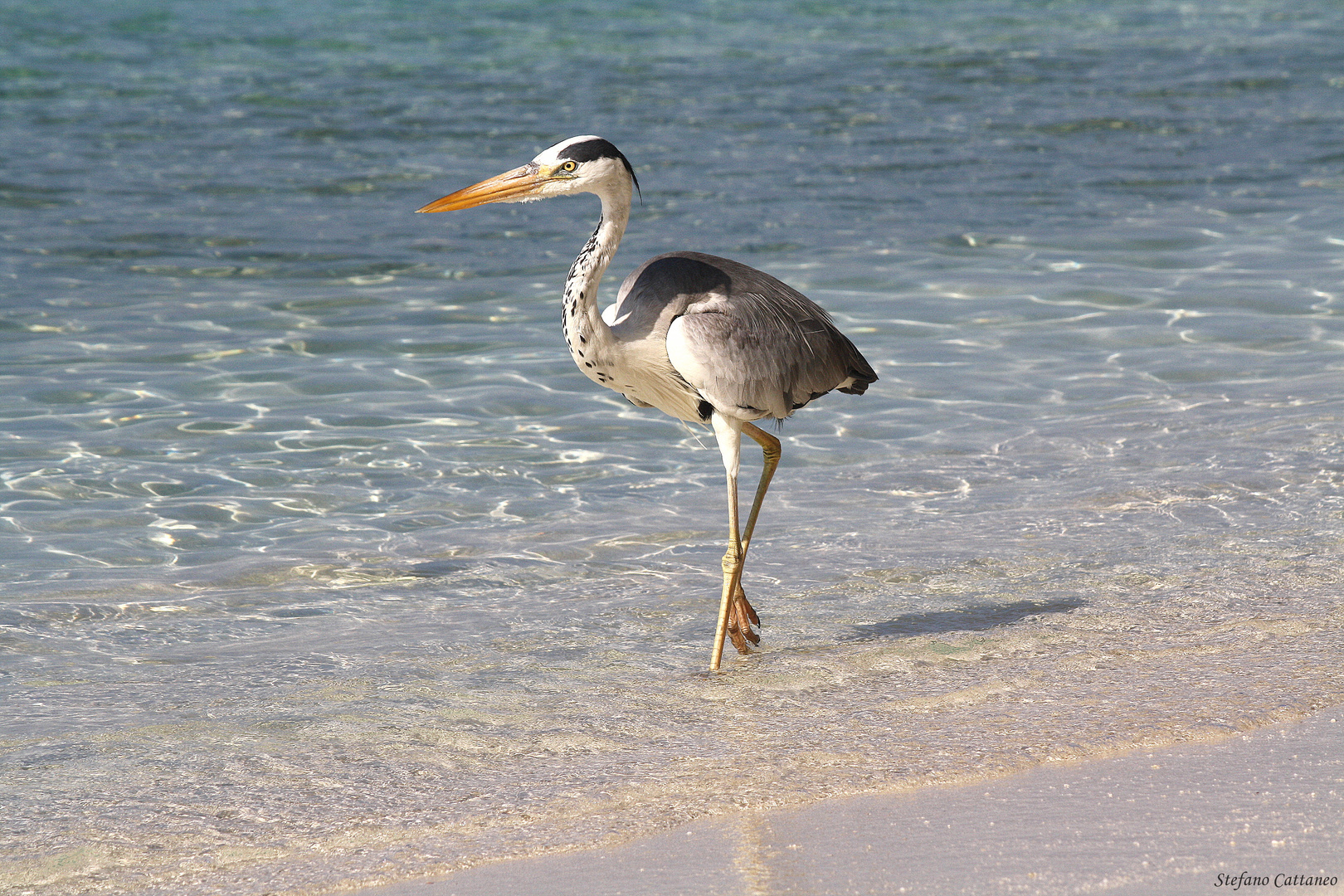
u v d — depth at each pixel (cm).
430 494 1207
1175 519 1102
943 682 810
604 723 764
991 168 2475
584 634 920
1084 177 2423
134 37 3509
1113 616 909
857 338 1631
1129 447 1288
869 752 709
